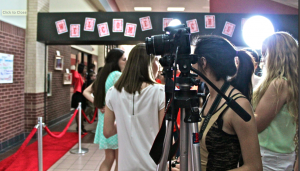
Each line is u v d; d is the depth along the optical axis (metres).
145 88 1.27
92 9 7.52
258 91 1.29
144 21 4.96
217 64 0.90
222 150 0.86
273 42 1.23
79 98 4.91
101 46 9.37
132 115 1.26
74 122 6.18
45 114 4.97
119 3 9.23
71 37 4.86
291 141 1.17
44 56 4.98
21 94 4.46
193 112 0.77
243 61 1.14
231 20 5.00
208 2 8.95
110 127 1.38
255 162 0.77
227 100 0.71
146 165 1.21
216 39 0.93
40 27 4.75
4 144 3.89
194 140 0.77
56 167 3.06
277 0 5.89
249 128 0.79
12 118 4.15
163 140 0.88
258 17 3.68
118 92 1.31
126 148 1.26
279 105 1.16
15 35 4.23
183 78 0.80
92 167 3.07
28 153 3.62
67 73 6.48
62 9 5.70
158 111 1.29
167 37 0.83
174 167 1.03
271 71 1.21
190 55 0.79
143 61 1.30
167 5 9.43
